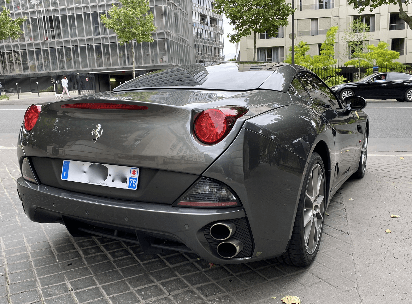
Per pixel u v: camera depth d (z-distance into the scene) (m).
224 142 1.76
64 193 2.10
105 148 1.93
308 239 2.32
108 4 39.62
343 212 3.39
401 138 7.41
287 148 1.99
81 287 2.15
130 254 2.57
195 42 67.06
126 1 30.38
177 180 1.81
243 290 2.10
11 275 2.29
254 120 1.88
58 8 41.19
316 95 2.97
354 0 20.59
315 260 2.46
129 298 2.03
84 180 2.06
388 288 2.12
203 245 1.82
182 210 1.80
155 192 1.86
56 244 2.74
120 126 1.91
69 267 2.39
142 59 39.81
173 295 2.06
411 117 10.38
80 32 41.00
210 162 1.75
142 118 1.88
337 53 40.31
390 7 39.34
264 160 1.85
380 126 8.98
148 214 1.83
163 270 2.34
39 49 42.56
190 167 1.77
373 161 5.49
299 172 2.06
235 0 23.62
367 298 2.02
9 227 3.07
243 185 1.78
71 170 2.11
